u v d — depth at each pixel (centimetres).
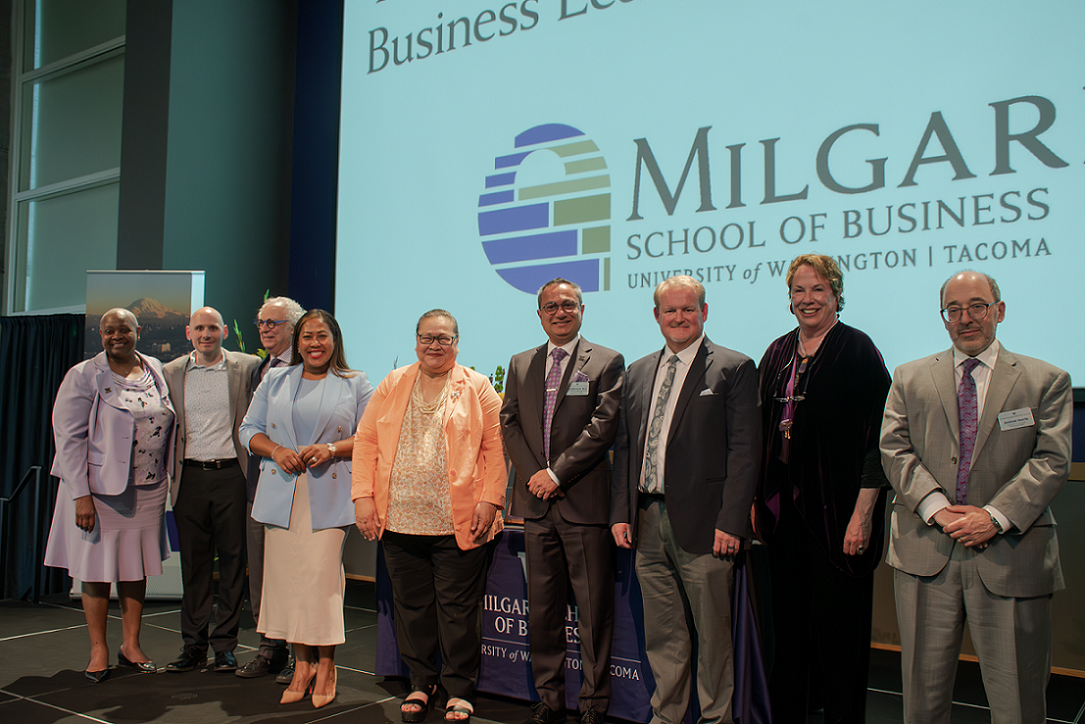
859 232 315
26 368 511
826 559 215
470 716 251
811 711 246
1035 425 184
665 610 227
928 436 195
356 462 255
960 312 191
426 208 439
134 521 297
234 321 515
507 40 416
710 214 349
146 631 365
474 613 254
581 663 250
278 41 548
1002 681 180
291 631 255
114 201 605
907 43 309
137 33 502
